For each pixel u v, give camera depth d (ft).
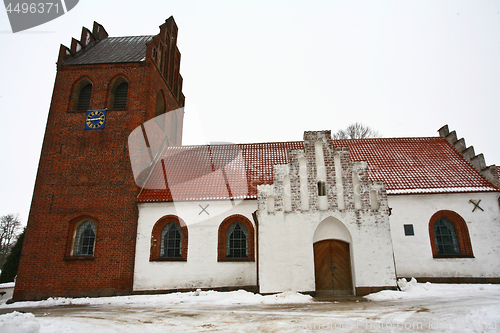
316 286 58.29
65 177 74.54
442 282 66.28
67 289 67.26
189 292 63.21
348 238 58.80
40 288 67.72
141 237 70.13
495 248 67.67
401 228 69.46
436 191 69.97
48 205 72.74
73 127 78.38
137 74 81.61
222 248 69.41
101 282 67.15
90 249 71.36
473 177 74.33
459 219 69.62
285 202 59.67
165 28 93.97
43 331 34.68
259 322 36.88
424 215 70.03
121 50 90.12
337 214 58.59
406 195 70.69
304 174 61.05
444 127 90.43
